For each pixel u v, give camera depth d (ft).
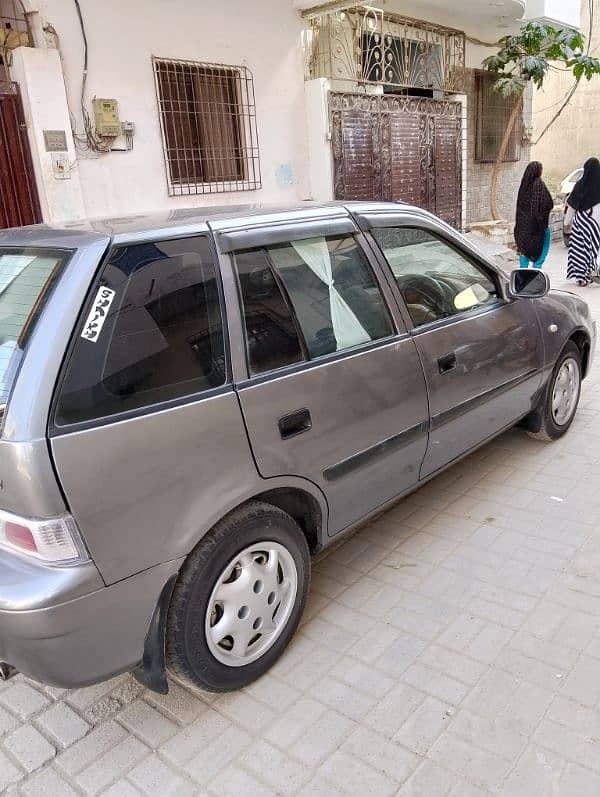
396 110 31.35
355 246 9.64
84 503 6.25
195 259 7.59
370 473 9.46
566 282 32.96
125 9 20.53
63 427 6.21
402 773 6.91
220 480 7.32
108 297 6.77
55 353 6.30
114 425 6.49
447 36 37.06
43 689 8.53
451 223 37.32
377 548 11.11
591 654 8.34
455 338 10.82
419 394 10.01
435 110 34.12
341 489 9.01
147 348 6.95
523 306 12.78
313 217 9.18
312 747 7.32
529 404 13.34
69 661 6.44
